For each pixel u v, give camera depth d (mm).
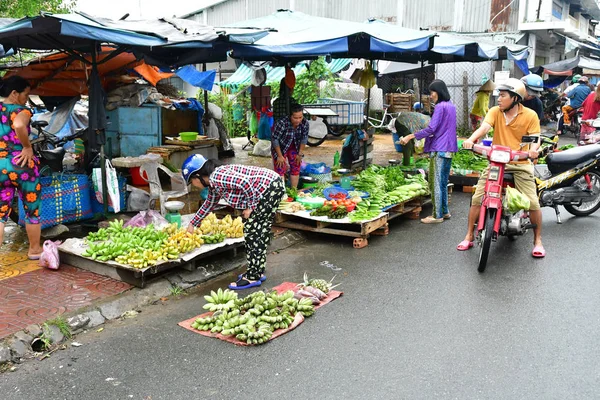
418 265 5812
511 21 19219
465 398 3297
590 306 4676
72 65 8312
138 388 3469
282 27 8359
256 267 5195
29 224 5641
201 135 10828
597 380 3488
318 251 6371
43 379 3588
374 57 10672
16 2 11406
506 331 4203
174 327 4375
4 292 4855
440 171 7371
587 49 25578
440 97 7203
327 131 15016
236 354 3902
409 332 4211
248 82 15469
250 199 5020
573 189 7438
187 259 5238
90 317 4406
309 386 3459
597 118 11938
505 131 5879
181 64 8344
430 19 19922
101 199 6789
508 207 5625
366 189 7609
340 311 4637
